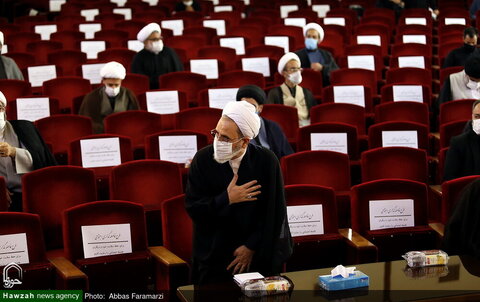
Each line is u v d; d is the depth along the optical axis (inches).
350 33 585.6
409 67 422.3
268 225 173.5
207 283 175.2
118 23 588.7
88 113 336.5
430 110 384.2
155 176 250.1
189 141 285.4
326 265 214.5
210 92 366.3
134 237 209.5
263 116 328.5
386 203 221.9
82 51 510.9
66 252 203.5
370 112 372.8
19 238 197.6
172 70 427.8
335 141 297.0
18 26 597.9
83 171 238.1
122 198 246.1
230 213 171.6
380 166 265.7
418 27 568.4
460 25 572.1
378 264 180.2
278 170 176.6
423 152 267.0
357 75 418.0
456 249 193.9
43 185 232.8
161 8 672.4
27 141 247.4
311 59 435.8
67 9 674.8
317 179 259.1
